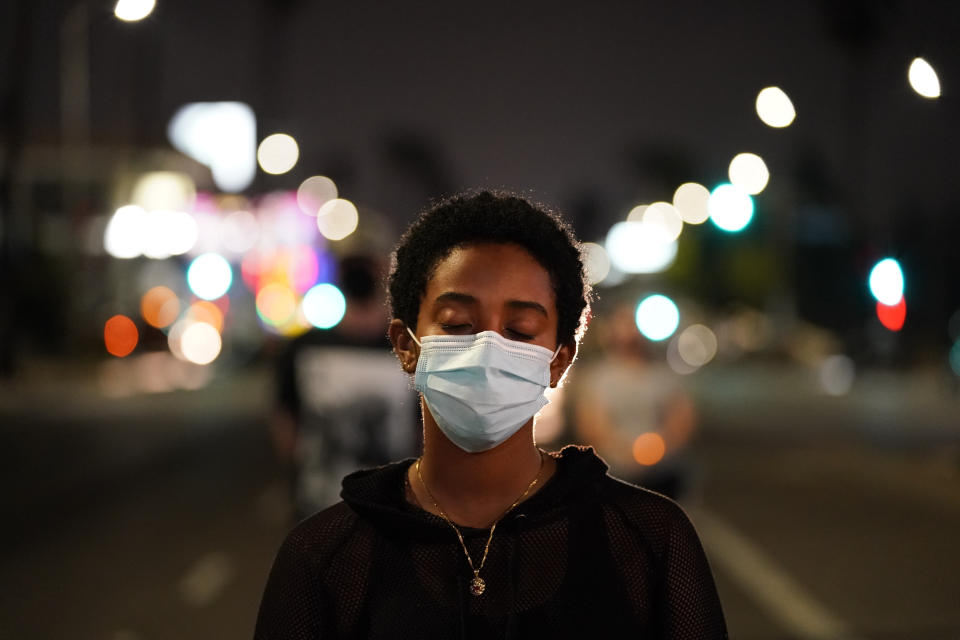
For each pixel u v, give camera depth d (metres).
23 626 7.48
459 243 2.17
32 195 42.38
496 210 2.19
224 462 17.17
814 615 7.75
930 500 13.29
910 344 45.12
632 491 2.15
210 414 25.64
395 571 2.06
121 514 12.42
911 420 24.98
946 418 25.47
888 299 25.22
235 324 53.00
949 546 10.30
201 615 7.81
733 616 7.73
